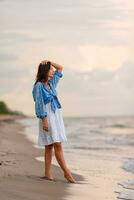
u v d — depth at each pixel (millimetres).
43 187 7902
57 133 8812
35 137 25844
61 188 8062
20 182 8117
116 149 17656
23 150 15672
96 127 47250
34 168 10258
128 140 22984
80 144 20438
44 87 8727
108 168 11516
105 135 28797
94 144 20469
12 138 22672
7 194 6980
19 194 7066
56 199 7102
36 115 8773
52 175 9602
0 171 9273
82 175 10109
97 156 14703
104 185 8820
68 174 8844
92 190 8156
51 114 8781
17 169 9828
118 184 8984
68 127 47562
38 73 8781
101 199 7449
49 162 8969
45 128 8734
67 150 17062
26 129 38875
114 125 54656
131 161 13094
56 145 8859
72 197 7387
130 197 7695
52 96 8781
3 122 52938
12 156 12852
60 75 8961
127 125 54188
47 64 8766
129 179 9656
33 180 8523
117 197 7652
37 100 8672
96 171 10867
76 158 13992
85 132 34000
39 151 15734
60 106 8930
